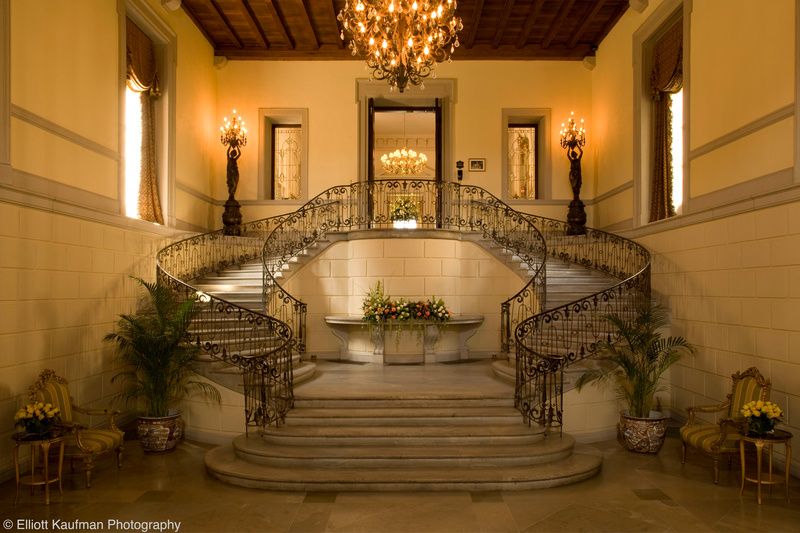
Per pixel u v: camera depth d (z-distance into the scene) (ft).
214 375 23.98
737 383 20.40
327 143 43.45
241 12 37.35
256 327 27.76
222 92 43.42
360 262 35.60
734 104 23.82
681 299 27.35
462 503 17.47
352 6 24.04
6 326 19.27
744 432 18.15
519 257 36.55
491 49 43.14
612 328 27.35
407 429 21.34
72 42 24.09
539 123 44.62
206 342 25.43
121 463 20.95
